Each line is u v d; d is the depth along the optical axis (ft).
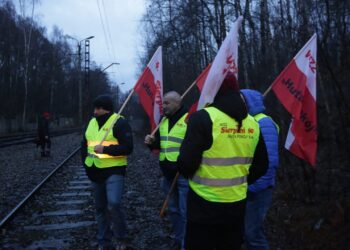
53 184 39.24
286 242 20.57
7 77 202.08
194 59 74.02
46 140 65.00
